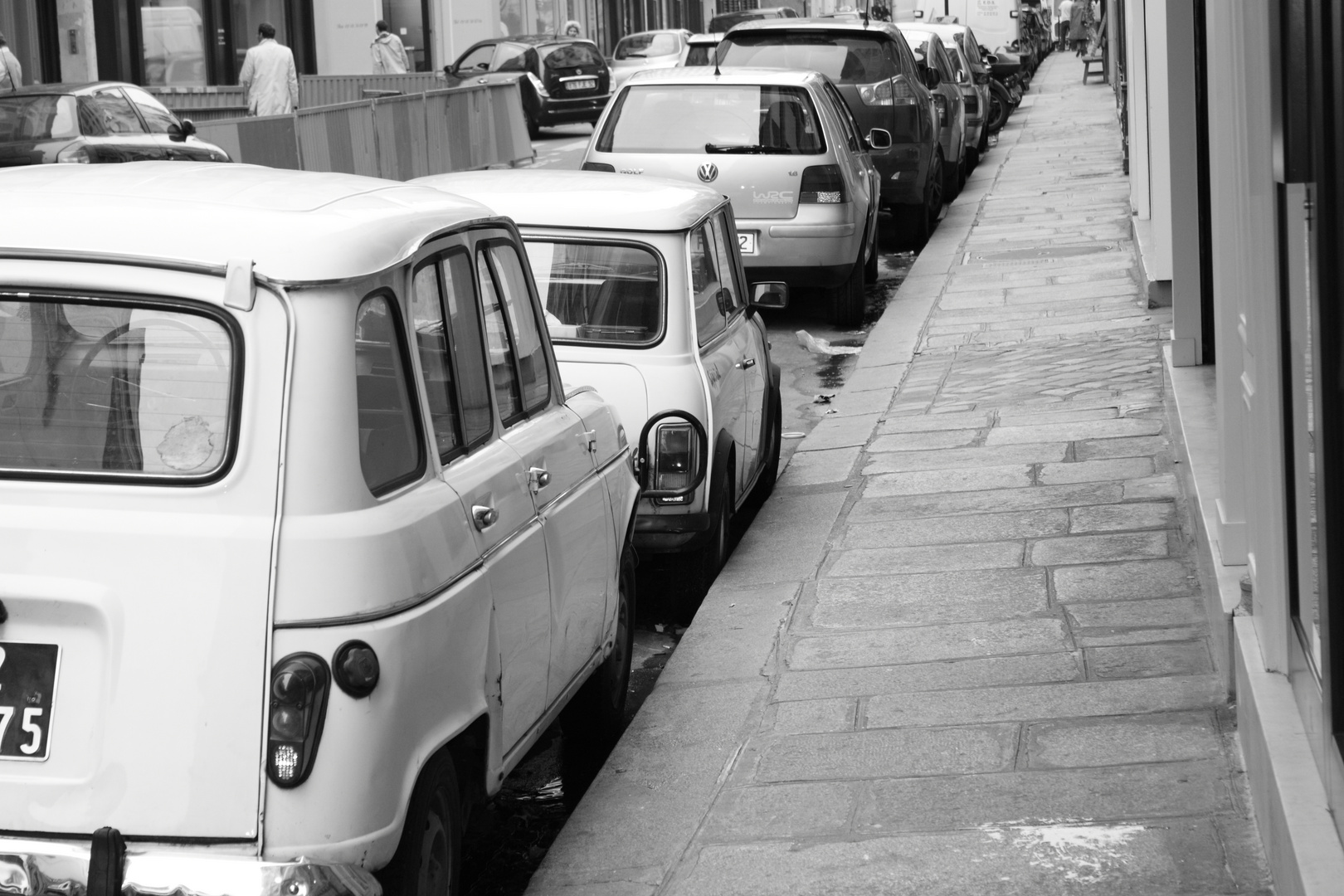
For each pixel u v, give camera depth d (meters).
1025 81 41.66
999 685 5.53
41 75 27.39
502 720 4.13
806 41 16.66
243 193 3.95
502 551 4.14
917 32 20.89
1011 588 6.52
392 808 3.44
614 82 39.34
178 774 3.32
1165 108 11.46
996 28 39.28
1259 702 4.30
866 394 10.48
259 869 3.26
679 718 5.52
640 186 7.47
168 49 30.42
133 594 3.36
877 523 7.66
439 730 3.67
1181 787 4.61
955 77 21.84
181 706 3.33
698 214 7.28
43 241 3.53
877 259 16.00
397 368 3.78
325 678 3.34
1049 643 5.88
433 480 3.86
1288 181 3.58
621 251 6.92
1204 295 8.21
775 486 8.59
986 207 19.19
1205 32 7.96
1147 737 4.97
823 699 5.57
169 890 3.26
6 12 26.59
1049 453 8.52
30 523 3.41
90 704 3.37
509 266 4.74
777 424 8.58
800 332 12.85
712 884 4.29
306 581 3.36
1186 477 6.99
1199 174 8.09
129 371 3.48
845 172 12.51
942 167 19.06
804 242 12.34
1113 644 5.80
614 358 6.84
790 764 5.04
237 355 3.45
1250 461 4.89
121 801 3.32
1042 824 4.46
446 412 4.08
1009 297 13.19
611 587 5.25
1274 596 4.45
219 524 3.39
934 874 4.23
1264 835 4.17
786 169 12.28
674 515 6.73
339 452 3.45
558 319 6.94
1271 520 4.43
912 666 5.79
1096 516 7.35
